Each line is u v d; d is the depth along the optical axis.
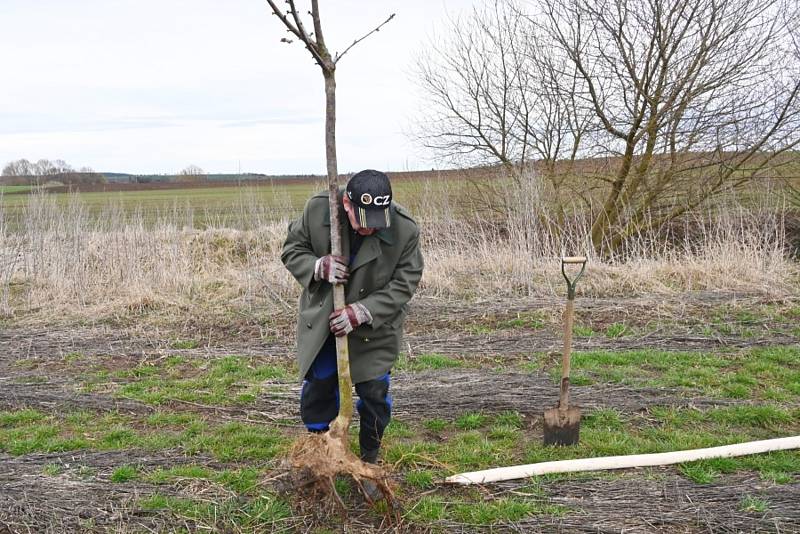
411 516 3.29
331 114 2.98
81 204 11.53
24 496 3.51
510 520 3.28
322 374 3.32
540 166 12.38
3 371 6.00
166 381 5.64
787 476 3.66
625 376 5.50
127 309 8.22
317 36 2.96
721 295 8.07
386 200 2.95
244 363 6.11
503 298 8.38
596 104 11.45
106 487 3.63
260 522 3.28
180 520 3.29
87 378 5.76
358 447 4.05
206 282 9.54
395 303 3.14
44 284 9.50
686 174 11.66
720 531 3.15
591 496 3.49
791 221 11.66
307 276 3.12
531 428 4.52
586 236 10.46
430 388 5.27
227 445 4.25
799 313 7.29
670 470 3.78
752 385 5.24
